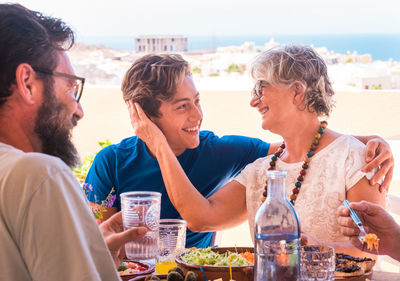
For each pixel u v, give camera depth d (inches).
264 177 85.0
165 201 91.4
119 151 93.0
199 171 91.5
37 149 46.4
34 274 38.2
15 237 38.3
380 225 64.4
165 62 86.5
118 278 41.3
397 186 184.9
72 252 38.3
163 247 66.4
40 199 38.2
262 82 80.6
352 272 58.4
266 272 52.9
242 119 233.3
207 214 83.0
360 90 226.1
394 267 95.5
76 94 48.9
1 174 38.8
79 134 238.7
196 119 88.0
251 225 86.1
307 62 78.9
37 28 44.8
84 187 87.8
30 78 44.3
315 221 79.7
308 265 55.0
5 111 44.1
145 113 88.4
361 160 79.2
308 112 81.0
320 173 80.4
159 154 85.4
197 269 60.3
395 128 221.5
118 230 67.2
